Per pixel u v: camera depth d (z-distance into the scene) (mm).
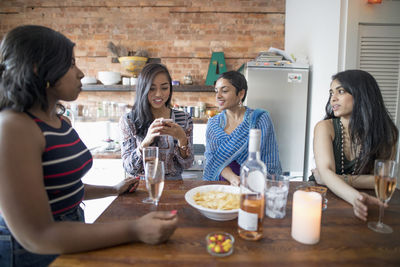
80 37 3062
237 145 1583
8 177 565
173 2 3041
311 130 2609
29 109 689
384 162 778
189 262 589
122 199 984
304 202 670
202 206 800
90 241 606
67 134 827
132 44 3076
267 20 3066
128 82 2943
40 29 681
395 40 2076
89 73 3096
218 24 3066
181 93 3111
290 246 661
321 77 2367
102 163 2541
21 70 645
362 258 615
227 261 594
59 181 754
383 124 1181
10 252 721
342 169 1285
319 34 2402
